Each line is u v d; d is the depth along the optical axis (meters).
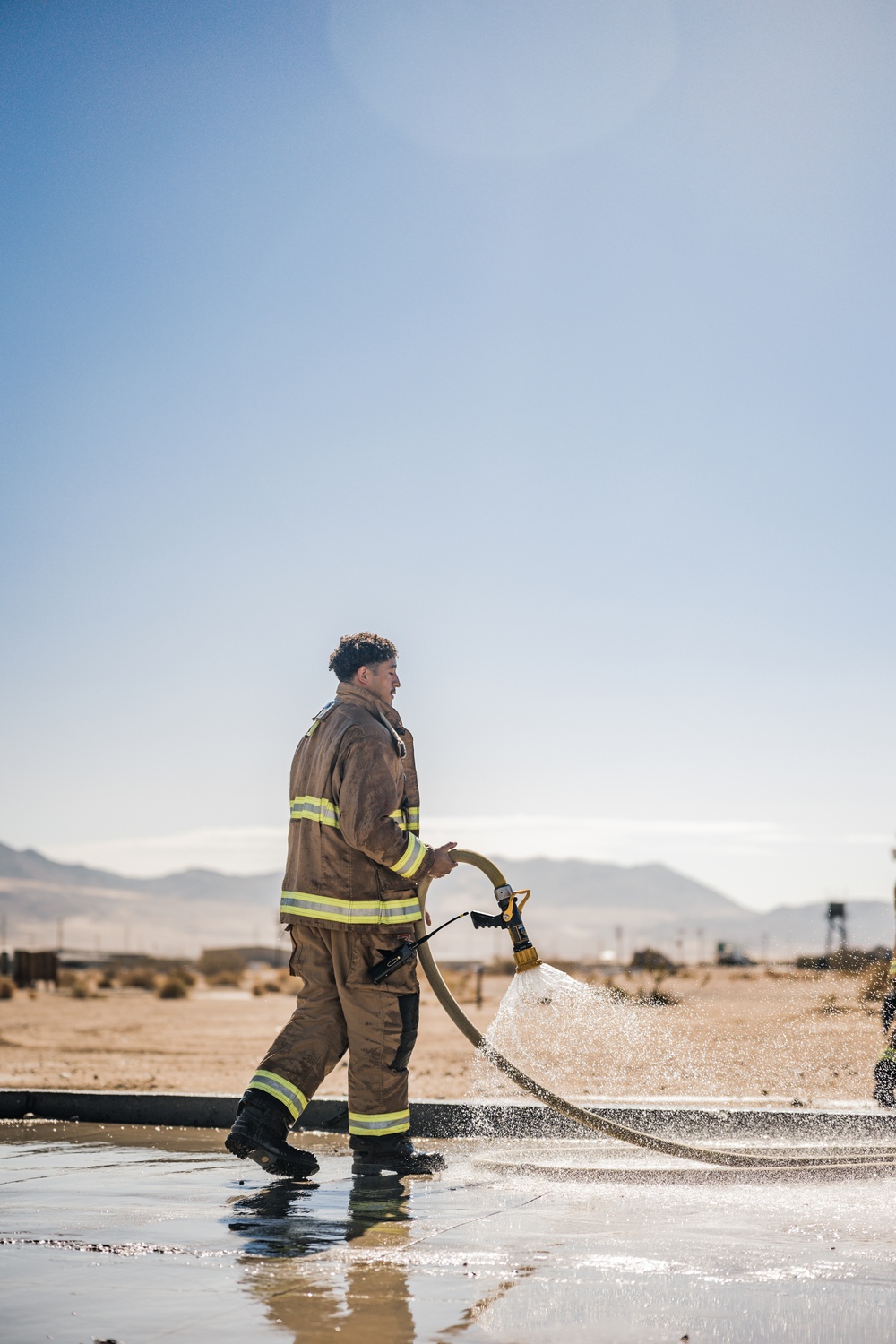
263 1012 25.53
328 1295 2.97
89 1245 3.47
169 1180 4.55
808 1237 3.60
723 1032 13.73
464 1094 8.43
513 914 5.01
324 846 4.80
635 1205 4.07
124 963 73.75
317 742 4.92
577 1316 2.79
